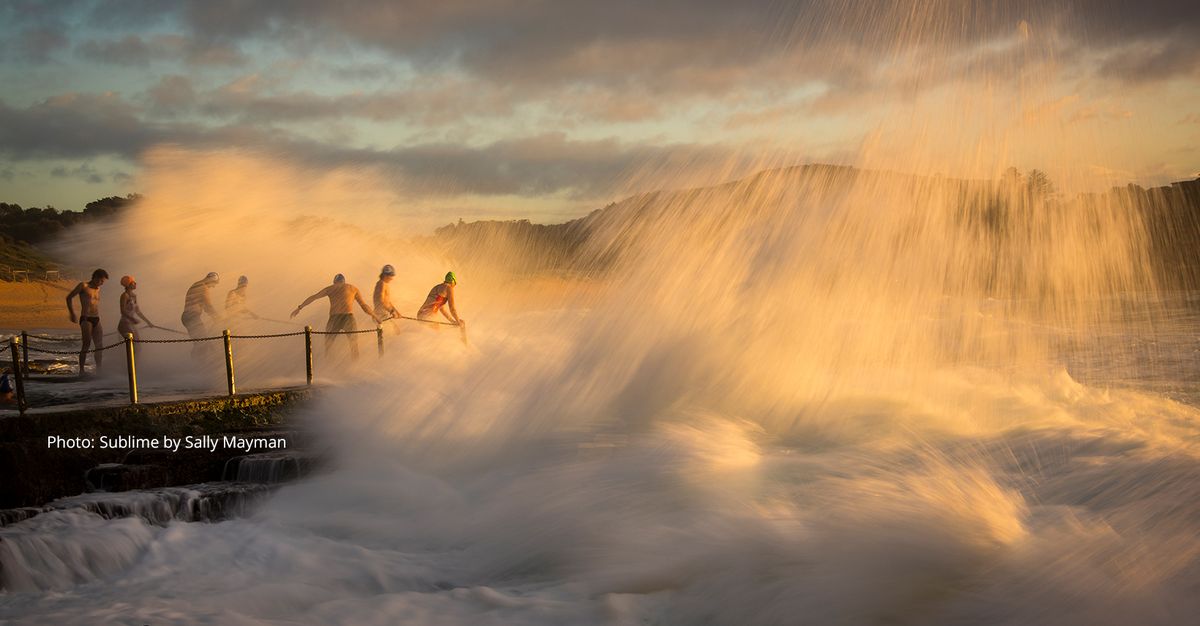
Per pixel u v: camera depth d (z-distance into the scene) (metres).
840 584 5.41
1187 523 5.64
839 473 7.54
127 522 7.23
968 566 5.45
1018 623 4.77
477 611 5.60
